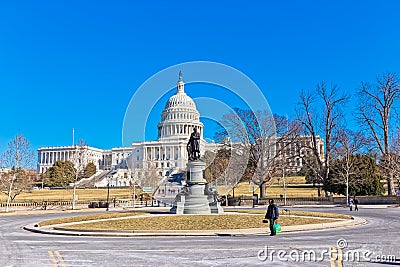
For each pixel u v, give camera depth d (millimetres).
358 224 26406
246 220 26188
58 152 176625
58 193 98375
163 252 14688
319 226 23781
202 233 20875
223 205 54875
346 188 56531
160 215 31969
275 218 20281
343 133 68312
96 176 128500
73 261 12969
